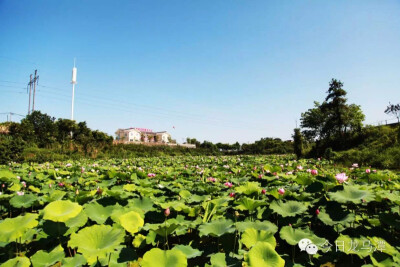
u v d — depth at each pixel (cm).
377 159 1673
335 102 3009
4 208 558
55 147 2605
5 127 2795
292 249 366
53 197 512
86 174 952
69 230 368
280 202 429
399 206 404
